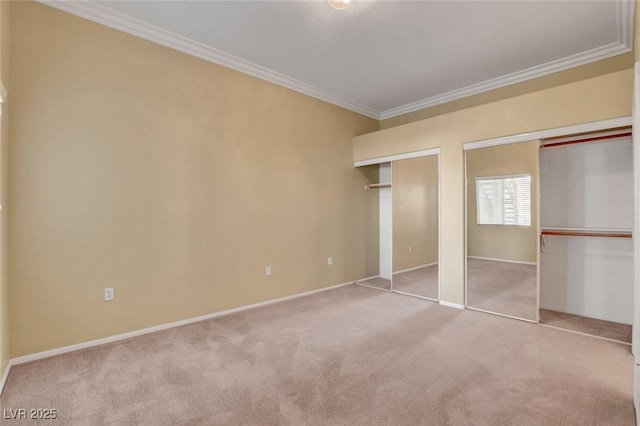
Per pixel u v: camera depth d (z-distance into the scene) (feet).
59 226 8.70
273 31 10.28
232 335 10.07
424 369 7.89
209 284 11.63
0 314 7.06
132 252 9.92
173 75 10.75
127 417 6.16
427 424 5.90
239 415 6.20
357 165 16.94
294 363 8.25
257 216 13.04
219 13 9.32
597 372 7.69
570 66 12.19
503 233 11.75
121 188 9.70
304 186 14.78
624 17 9.54
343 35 10.52
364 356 8.61
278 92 13.76
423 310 12.51
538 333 10.09
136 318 10.00
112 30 9.53
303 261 14.73
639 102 5.88
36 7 8.39
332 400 6.66
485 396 6.75
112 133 9.53
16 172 8.07
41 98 8.43
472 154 12.51
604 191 10.94
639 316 5.85
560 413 6.18
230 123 12.21
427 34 10.46
